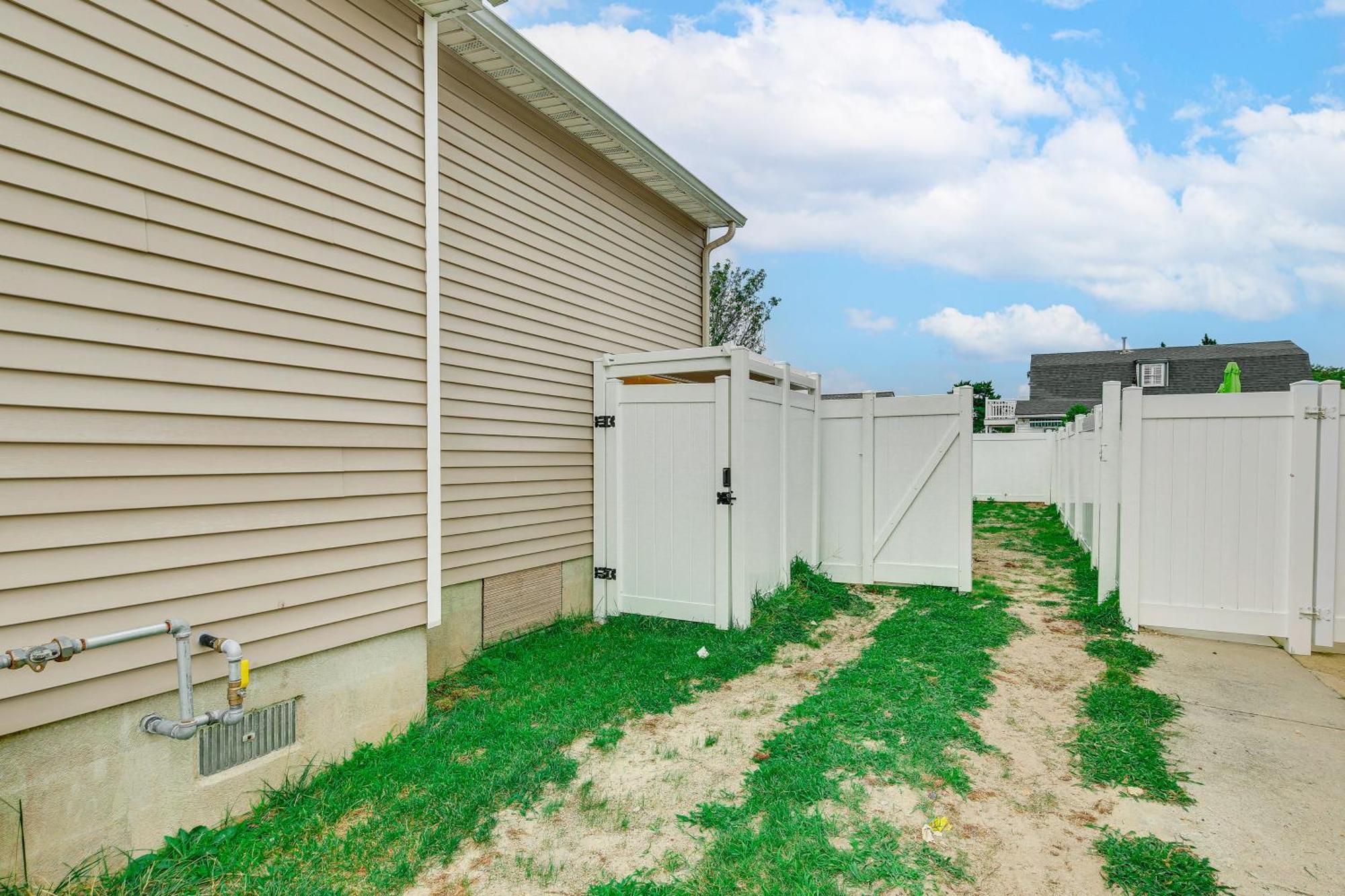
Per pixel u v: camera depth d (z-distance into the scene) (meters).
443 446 4.77
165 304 2.57
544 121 5.79
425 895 2.37
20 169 2.18
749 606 5.75
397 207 3.55
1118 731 3.57
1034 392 36.72
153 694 2.55
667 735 3.71
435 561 3.81
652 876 2.46
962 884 2.38
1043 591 7.11
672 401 5.95
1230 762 3.26
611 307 6.78
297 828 2.74
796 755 3.36
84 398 2.35
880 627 5.69
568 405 6.13
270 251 2.94
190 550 2.67
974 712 3.90
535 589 5.71
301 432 3.10
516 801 2.98
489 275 5.17
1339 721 3.75
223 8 2.75
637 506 6.11
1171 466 5.43
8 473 2.16
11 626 2.16
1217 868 2.43
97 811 2.39
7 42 2.14
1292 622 5.01
